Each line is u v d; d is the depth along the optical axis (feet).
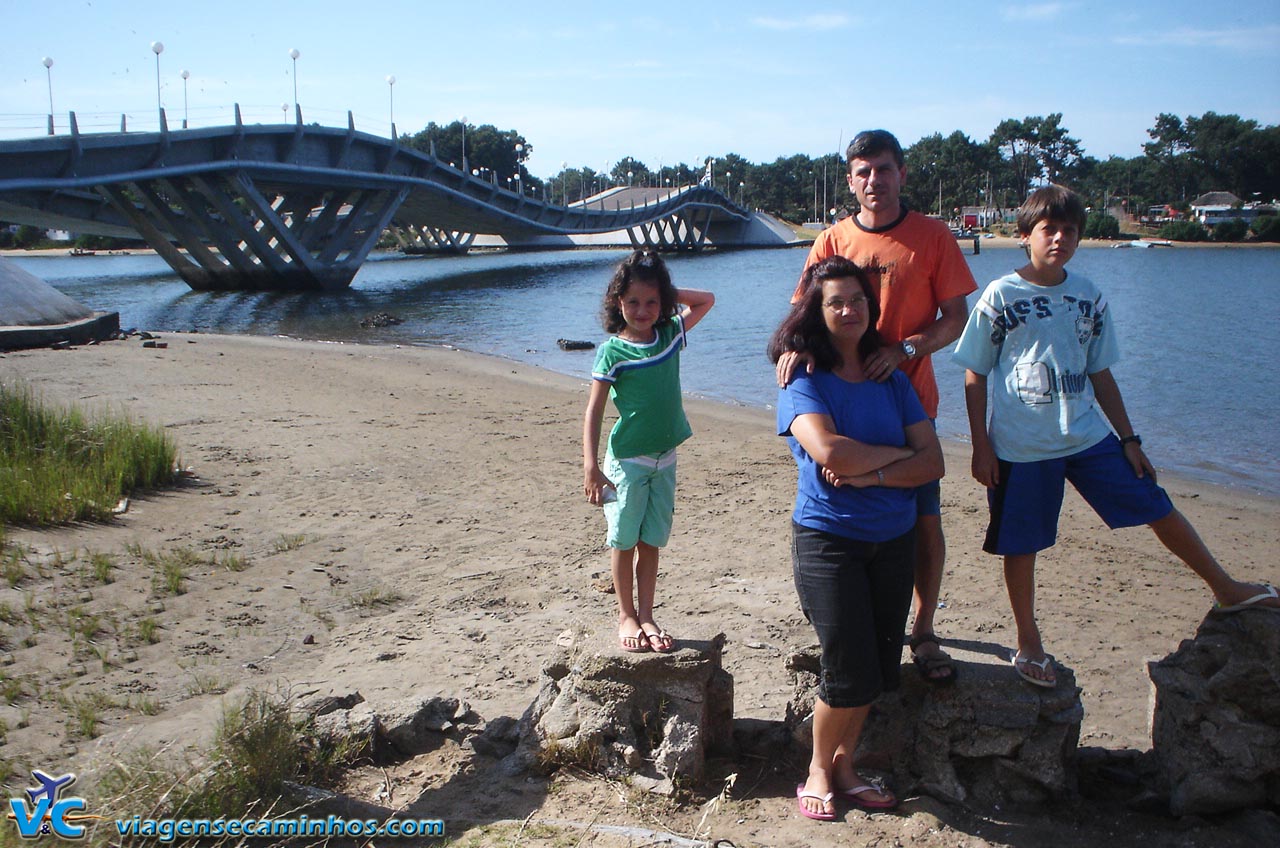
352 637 19.94
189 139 130.72
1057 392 12.73
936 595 13.71
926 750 12.93
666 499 13.85
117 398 47.06
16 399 33.99
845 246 14.37
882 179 13.76
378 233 167.73
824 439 11.57
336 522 28.04
